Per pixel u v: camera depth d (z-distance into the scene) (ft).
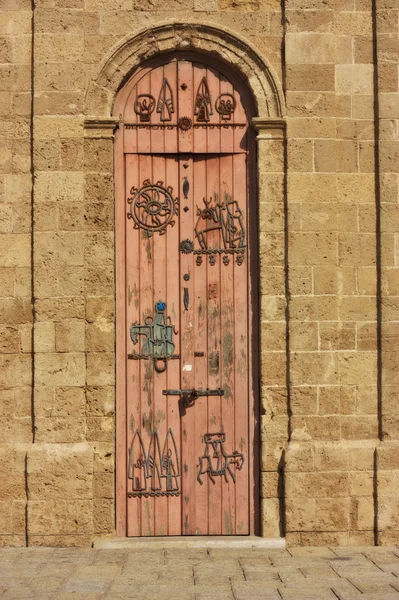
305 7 33.04
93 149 32.68
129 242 33.09
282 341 32.73
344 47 33.24
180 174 33.32
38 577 28.02
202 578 27.99
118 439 32.78
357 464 32.42
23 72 32.83
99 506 32.27
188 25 32.91
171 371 33.04
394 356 32.71
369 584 27.17
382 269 32.76
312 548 31.89
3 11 32.89
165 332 33.06
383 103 32.99
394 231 32.89
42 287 32.27
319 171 32.83
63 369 32.22
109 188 32.65
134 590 26.66
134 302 33.04
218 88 33.35
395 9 33.19
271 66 32.99
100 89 32.78
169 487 32.89
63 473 31.86
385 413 32.60
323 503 32.19
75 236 32.40
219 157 33.30
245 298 33.19
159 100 33.30
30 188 32.63
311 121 32.89
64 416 32.17
